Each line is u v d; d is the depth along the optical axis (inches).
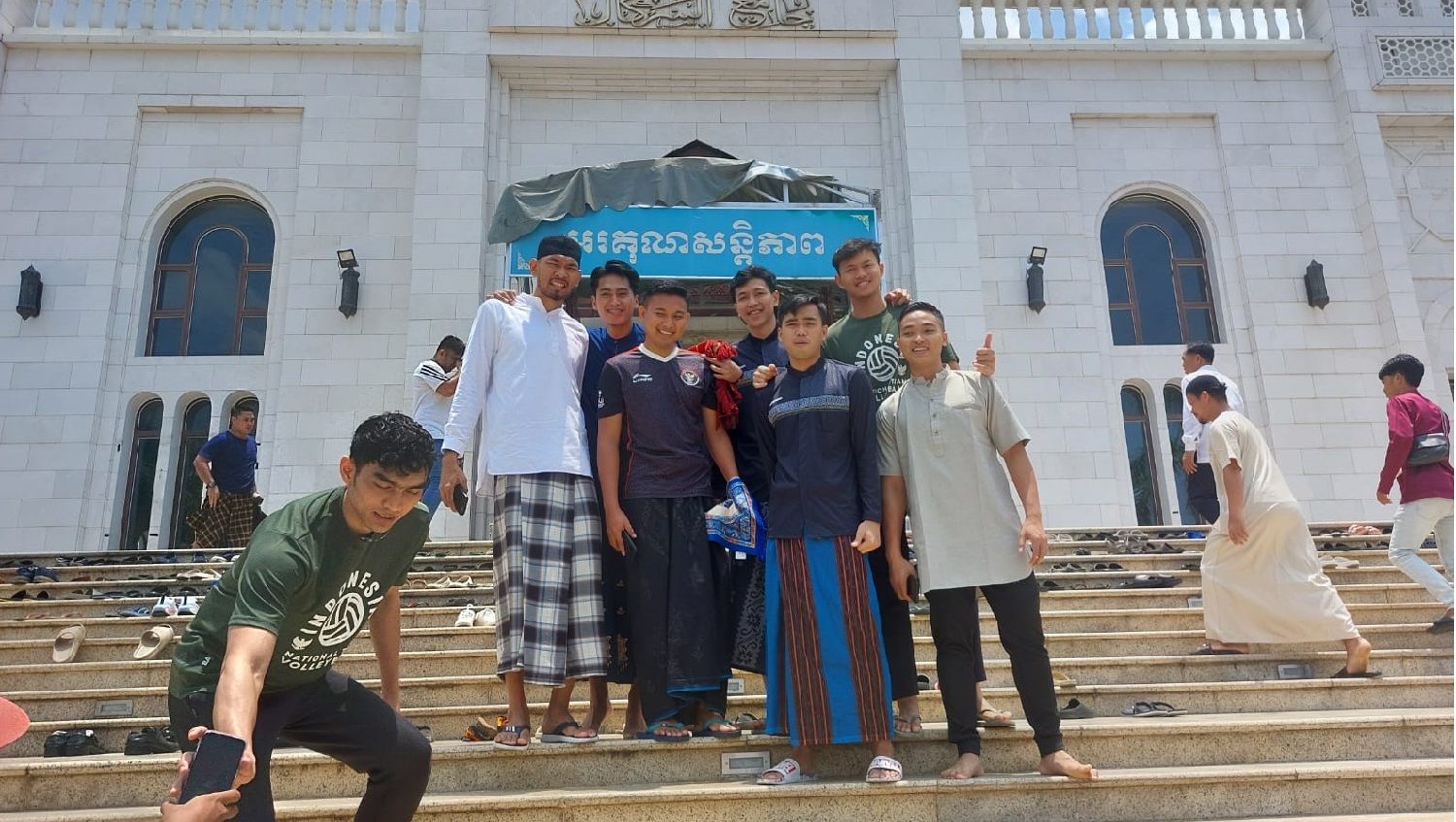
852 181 443.8
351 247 415.5
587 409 170.1
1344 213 446.0
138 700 179.6
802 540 147.4
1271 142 454.3
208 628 99.7
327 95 432.5
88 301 400.8
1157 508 421.4
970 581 144.5
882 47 446.0
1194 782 136.8
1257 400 424.8
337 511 101.7
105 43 425.4
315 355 402.3
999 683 190.2
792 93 451.5
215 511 314.5
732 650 154.2
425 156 414.0
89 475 384.8
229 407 403.2
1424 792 138.9
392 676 123.3
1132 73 460.1
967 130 446.6
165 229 425.1
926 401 156.0
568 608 150.9
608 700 159.6
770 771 139.1
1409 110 453.4
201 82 429.1
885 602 156.4
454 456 156.7
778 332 171.9
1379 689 179.5
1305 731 153.0
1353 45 460.8
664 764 144.7
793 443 152.0
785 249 381.4
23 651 198.8
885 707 139.6
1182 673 196.9
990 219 438.9
